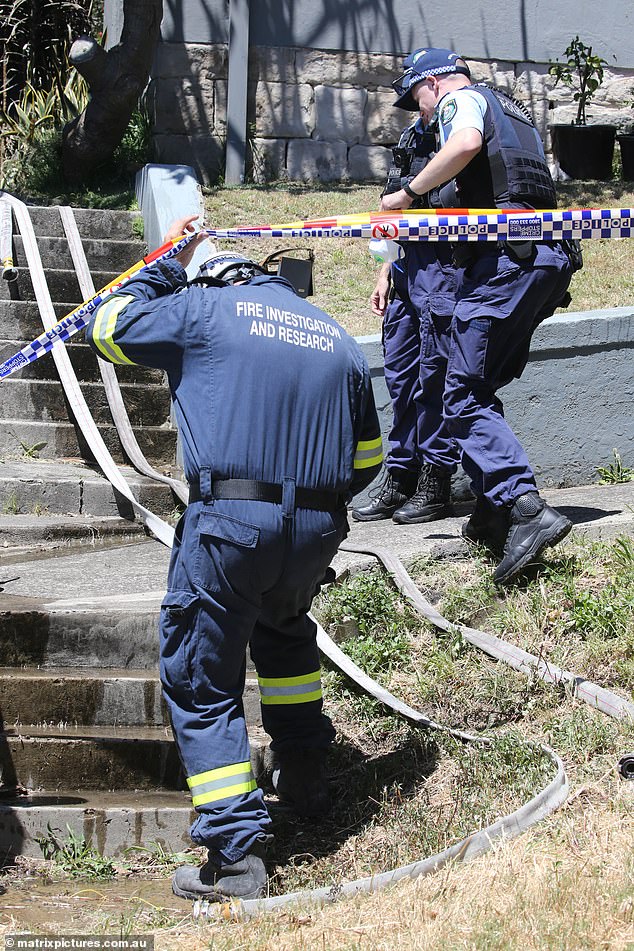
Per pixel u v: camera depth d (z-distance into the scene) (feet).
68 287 27.94
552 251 15.89
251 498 11.11
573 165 38.68
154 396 25.36
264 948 9.41
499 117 15.88
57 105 39.73
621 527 17.19
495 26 38.65
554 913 9.20
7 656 14.80
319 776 12.66
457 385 16.11
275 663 12.69
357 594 15.43
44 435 23.91
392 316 19.52
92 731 13.79
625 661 13.76
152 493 21.86
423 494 19.49
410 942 9.07
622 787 11.51
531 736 12.88
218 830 10.89
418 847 11.35
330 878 11.19
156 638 15.05
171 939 9.96
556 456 21.61
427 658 14.60
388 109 38.45
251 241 30.04
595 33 39.42
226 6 36.81
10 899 11.10
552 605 15.02
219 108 37.29
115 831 12.37
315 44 37.68
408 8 38.09
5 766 13.07
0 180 36.70
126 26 34.47
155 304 11.35
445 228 14.93
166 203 30.17
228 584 11.10
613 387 21.68
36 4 42.34
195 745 11.12
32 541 19.99
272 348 11.35
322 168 38.22
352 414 12.04
